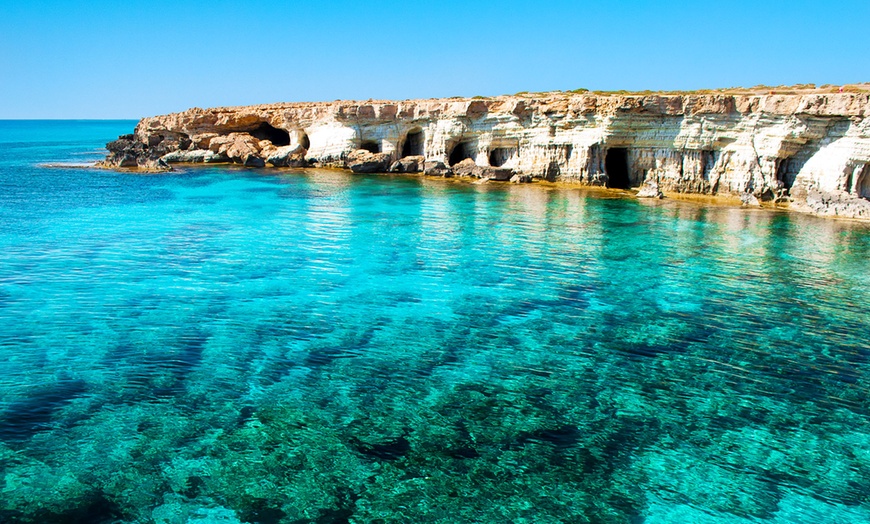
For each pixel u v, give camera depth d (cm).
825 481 1410
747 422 1658
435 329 2267
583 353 2083
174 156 8150
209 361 1938
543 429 1603
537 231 3994
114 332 2136
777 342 2197
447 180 6531
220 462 1422
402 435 1559
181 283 2711
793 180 5047
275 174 7050
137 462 1409
